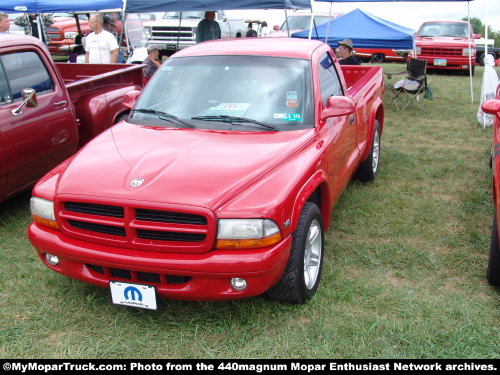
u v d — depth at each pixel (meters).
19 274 4.00
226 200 3.02
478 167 6.92
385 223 5.06
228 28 18.70
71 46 15.34
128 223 3.05
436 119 10.15
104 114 6.11
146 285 3.11
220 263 2.96
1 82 4.79
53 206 3.28
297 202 3.25
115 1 9.41
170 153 3.47
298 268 3.35
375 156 6.31
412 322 3.40
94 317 3.47
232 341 3.22
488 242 4.66
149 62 9.99
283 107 4.03
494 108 4.25
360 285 3.84
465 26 17.98
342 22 12.46
